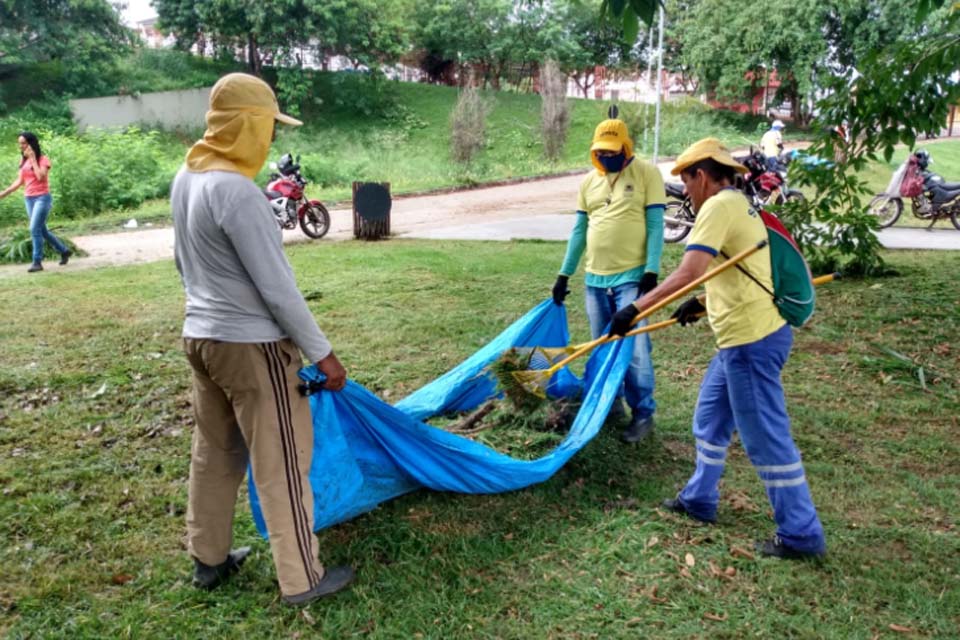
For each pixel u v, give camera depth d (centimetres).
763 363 328
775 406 332
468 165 2717
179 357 619
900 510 382
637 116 2931
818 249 924
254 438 291
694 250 326
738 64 3544
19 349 634
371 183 1249
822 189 879
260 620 295
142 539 352
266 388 288
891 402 528
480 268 973
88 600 307
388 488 379
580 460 429
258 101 282
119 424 481
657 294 338
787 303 330
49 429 473
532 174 2472
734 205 327
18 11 3219
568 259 498
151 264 1070
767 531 362
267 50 3491
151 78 3484
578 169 2605
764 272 327
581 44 4469
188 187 281
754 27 3450
